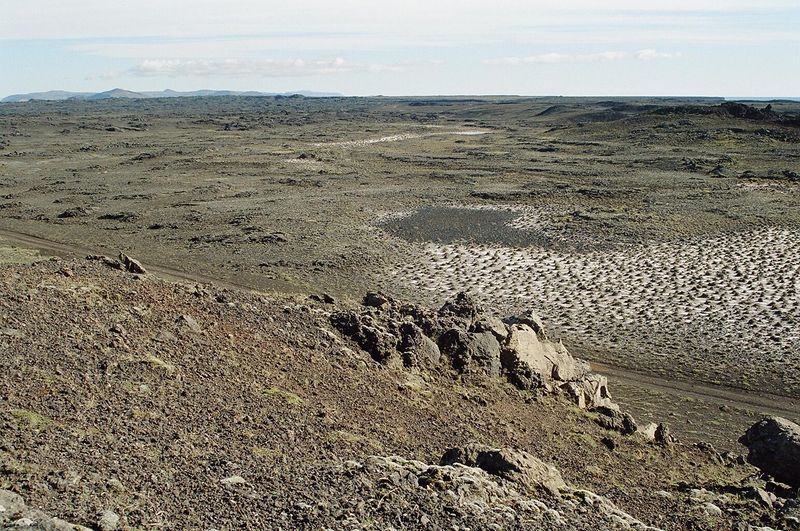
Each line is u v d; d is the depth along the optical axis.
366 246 48.38
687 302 36.59
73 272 21.12
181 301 20.41
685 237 48.97
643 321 34.47
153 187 75.38
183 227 55.47
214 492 10.77
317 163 92.75
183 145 117.81
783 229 50.19
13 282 18.80
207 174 84.62
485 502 11.84
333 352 20.03
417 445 15.84
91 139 131.75
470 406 19.75
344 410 16.67
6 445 10.77
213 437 13.18
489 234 51.31
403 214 59.16
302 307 22.80
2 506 8.74
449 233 51.94
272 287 39.69
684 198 64.06
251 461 12.40
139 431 12.58
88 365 14.73
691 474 18.69
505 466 13.73
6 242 50.78
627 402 26.92
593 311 35.91
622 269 42.22
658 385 28.39
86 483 10.20
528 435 18.80
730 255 44.25
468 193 68.38
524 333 24.19
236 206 63.75
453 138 131.50
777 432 19.70
